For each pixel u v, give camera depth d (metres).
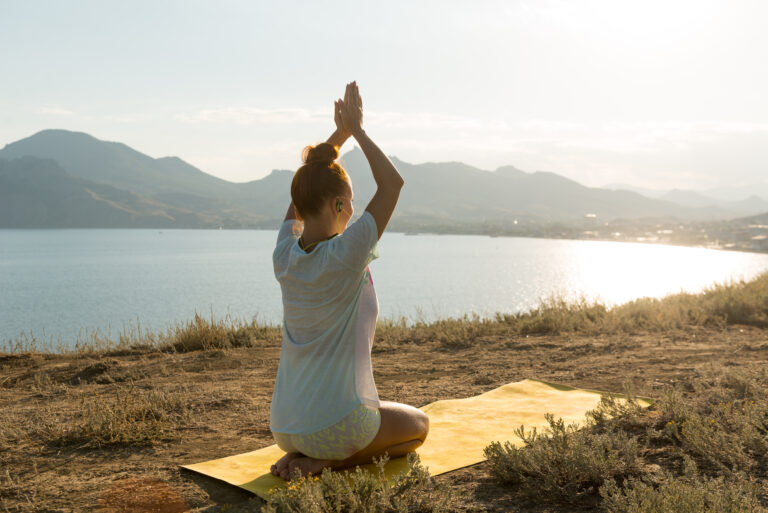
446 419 4.52
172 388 6.18
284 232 3.34
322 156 3.09
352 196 3.17
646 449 3.54
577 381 5.95
